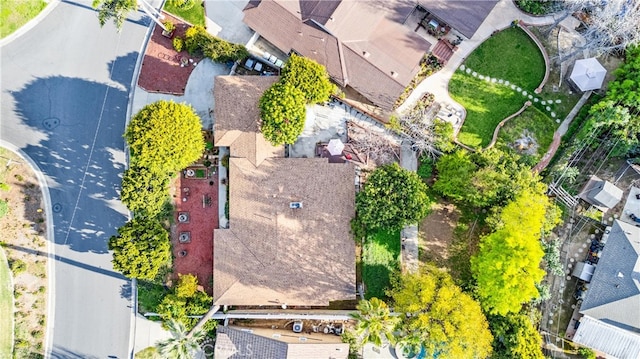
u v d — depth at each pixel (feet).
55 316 202.49
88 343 201.67
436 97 203.41
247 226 192.13
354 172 192.85
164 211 199.00
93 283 202.69
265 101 183.93
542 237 199.62
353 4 196.13
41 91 207.00
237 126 194.29
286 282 190.70
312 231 190.90
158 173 187.73
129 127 183.93
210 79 204.85
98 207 204.23
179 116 183.01
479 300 188.65
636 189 198.80
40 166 205.16
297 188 191.72
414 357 195.93
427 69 203.51
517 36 204.44
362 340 185.78
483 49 204.13
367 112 202.18
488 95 203.31
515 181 186.80
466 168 187.73
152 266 186.09
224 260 192.03
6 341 200.03
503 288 176.45
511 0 205.36
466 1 198.80
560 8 203.00
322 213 191.11
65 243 203.62
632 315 186.80
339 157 197.47
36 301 201.87
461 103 203.21
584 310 191.21
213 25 206.39
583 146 196.54
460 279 197.36
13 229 202.69
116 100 206.18
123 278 202.39
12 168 204.44
